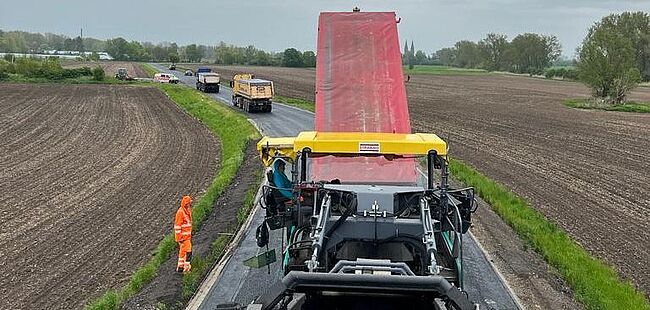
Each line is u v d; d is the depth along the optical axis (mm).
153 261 16625
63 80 99188
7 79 96500
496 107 72375
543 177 30266
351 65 17672
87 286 15508
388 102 17234
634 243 19453
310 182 11172
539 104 77625
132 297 13984
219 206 23156
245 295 13656
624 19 116750
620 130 50781
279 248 16375
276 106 64188
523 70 195125
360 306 7461
